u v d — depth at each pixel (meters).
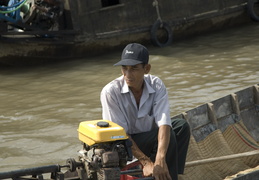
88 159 4.10
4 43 14.59
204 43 16.97
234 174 6.73
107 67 14.57
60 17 15.30
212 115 7.12
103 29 15.89
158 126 4.52
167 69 13.77
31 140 9.02
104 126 4.09
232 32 18.31
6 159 8.23
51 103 11.24
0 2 15.20
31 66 15.24
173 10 17.31
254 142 7.48
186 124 4.71
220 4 18.48
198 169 6.53
